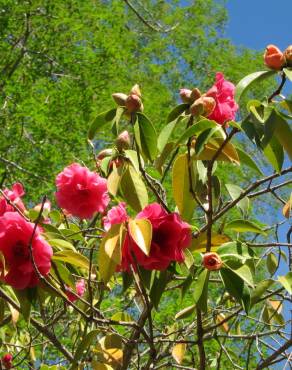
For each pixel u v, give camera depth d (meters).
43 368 1.55
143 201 1.08
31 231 0.95
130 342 1.21
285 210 1.36
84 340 1.15
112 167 1.15
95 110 5.17
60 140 4.81
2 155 4.65
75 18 5.67
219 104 1.07
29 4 5.35
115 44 5.70
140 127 1.09
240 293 1.03
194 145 1.08
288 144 0.97
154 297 0.98
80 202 1.18
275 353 1.15
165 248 0.95
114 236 0.94
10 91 4.80
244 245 1.11
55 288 1.03
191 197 1.09
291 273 1.12
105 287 1.33
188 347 1.47
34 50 5.52
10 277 0.95
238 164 1.06
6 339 1.78
